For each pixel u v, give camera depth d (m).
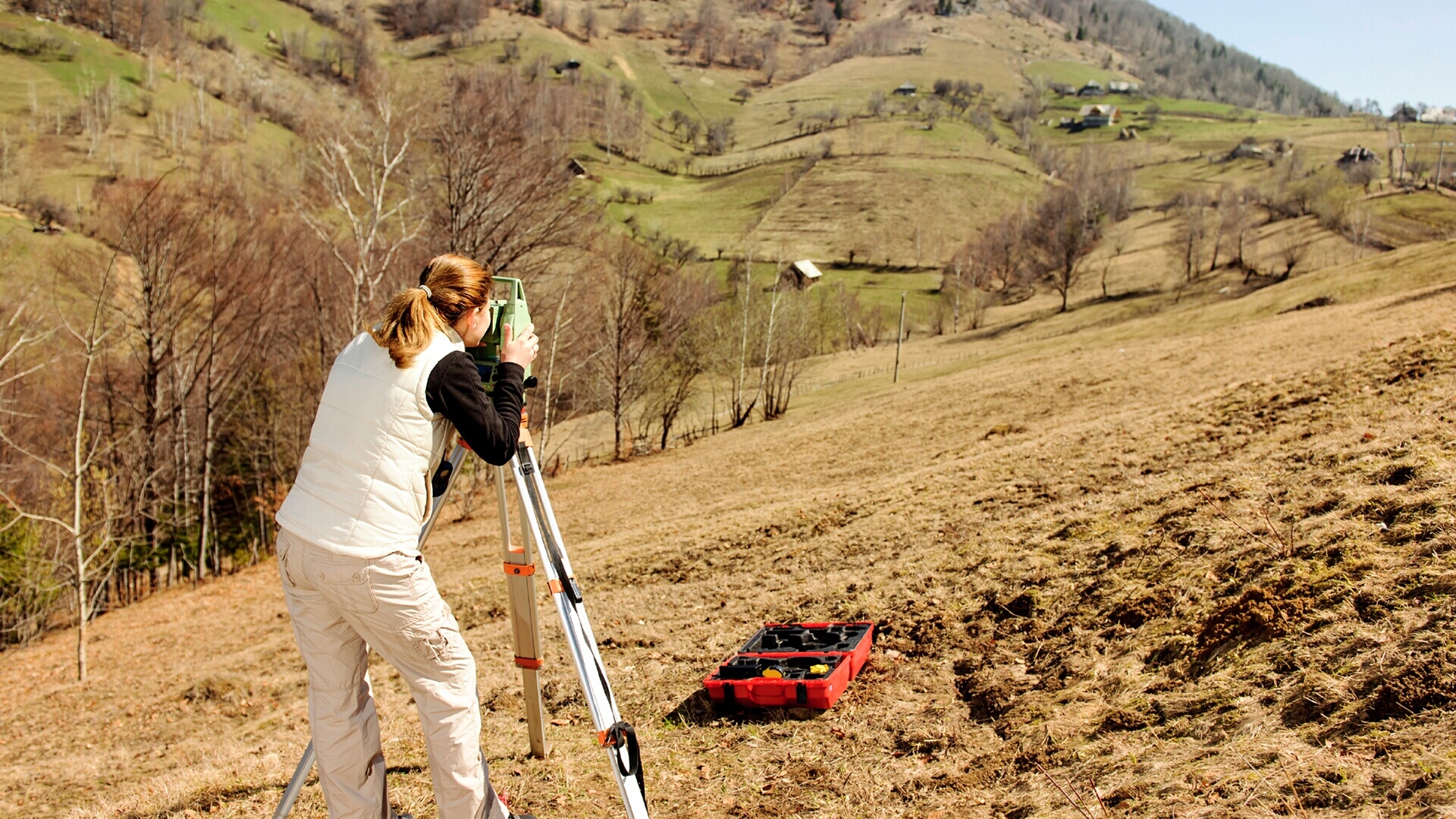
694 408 54.88
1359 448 7.09
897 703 5.36
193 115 111.44
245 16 191.62
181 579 36.12
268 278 31.94
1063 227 99.00
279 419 37.31
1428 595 4.12
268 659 14.45
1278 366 20.88
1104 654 5.26
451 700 3.00
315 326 36.16
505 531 4.15
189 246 29.70
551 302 35.38
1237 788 3.29
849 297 99.38
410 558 2.85
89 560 19.55
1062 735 4.40
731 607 8.86
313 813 4.81
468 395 2.85
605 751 5.17
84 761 10.34
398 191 30.27
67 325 23.03
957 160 168.62
